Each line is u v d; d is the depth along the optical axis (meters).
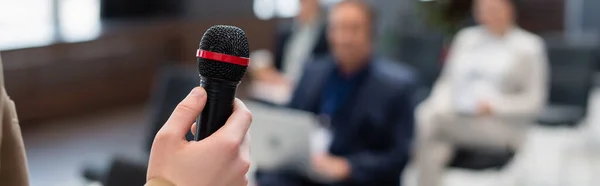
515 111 3.59
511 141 3.60
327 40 4.20
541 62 3.69
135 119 6.34
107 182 1.99
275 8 8.72
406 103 2.55
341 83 2.60
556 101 4.36
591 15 7.63
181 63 7.35
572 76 4.32
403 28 5.84
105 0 7.22
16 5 6.41
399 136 2.53
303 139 2.38
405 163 2.54
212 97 0.64
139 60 6.96
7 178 0.77
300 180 2.60
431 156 3.65
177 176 0.61
